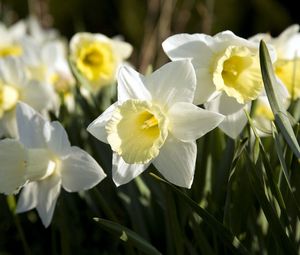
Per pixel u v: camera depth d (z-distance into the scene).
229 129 0.56
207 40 0.56
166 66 0.54
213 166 0.62
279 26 1.90
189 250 0.57
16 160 0.58
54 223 0.62
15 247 0.71
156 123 0.55
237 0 1.86
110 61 0.81
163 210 0.61
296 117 0.60
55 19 1.95
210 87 0.56
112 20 2.00
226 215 0.55
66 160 0.57
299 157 0.51
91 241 0.69
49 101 0.77
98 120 0.54
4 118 0.77
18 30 1.17
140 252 0.57
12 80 0.77
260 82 0.56
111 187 0.67
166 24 1.42
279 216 0.55
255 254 0.59
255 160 0.55
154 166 0.58
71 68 0.68
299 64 0.64
